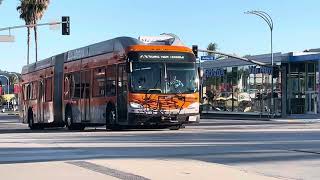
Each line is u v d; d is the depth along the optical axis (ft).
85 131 87.61
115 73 79.82
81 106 90.68
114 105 79.71
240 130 86.28
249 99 206.69
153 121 76.84
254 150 51.11
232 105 217.56
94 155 47.75
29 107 115.75
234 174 35.47
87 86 88.74
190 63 79.20
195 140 63.21
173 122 77.82
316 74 185.98
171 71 77.87
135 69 76.13
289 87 194.18
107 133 77.41
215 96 228.43
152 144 58.18
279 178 34.17
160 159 44.27
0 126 136.98
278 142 59.93
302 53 195.72
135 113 75.77
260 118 179.22
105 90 82.53
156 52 77.36
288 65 194.70
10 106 411.34
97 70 85.51
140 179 33.50
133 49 76.43
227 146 55.21
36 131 94.79
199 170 37.27
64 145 57.88
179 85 78.13
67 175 35.42
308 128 95.66
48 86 104.58
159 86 77.05
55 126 112.06
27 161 43.39
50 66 103.86
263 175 35.40
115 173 36.06
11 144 59.41
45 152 50.55
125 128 86.48
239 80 213.66
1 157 46.39
